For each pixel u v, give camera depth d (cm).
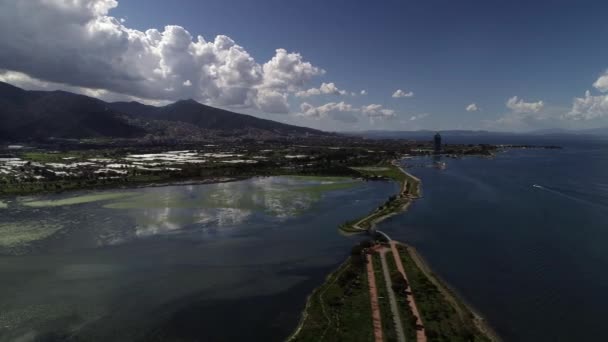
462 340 4772
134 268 7531
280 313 5734
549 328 5256
